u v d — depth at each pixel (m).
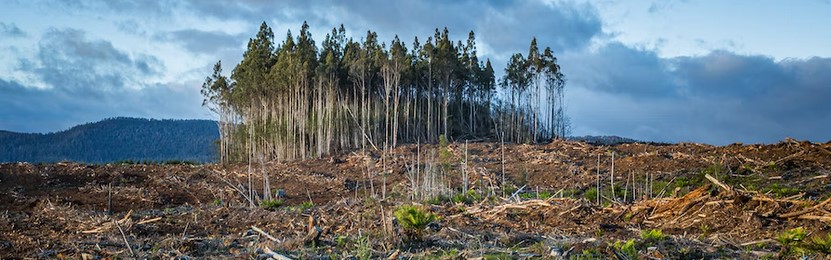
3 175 26.20
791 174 18.11
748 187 16.95
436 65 42.22
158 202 22.25
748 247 9.18
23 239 11.00
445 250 9.34
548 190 20.66
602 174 22.36
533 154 28.09
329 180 26.91
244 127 43.34
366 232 10.65
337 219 12.93
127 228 12.25
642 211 12.48
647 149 26.16
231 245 9.99
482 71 47.75
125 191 24.02
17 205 20.58
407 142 40.41
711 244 9.51
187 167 31.30
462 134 44.91
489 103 47.84
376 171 28.58
